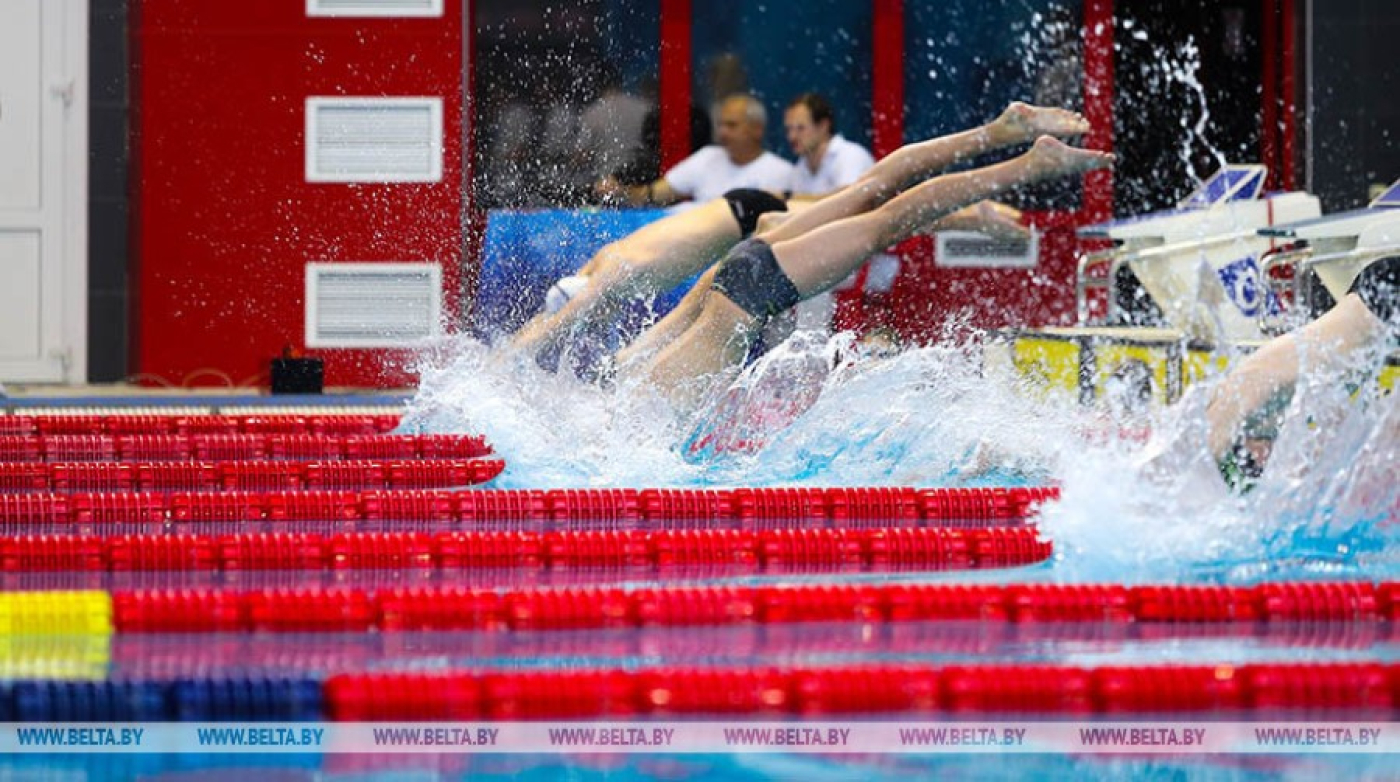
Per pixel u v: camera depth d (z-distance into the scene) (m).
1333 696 10.38
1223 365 21.30
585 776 8.98
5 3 35.44
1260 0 38.06
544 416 23.25
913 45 38.50
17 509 16.95
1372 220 21.89
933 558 14.92
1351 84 35.97
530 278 32.78
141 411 29.05
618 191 37.59
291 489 19.95
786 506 17.47
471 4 37.25
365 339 36.06
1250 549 14.60
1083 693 10.30
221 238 35.88
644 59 37.75
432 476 20.22
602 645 11.63
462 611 12.34
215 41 35.59
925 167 22.91
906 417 21.47
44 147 35.72
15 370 36.00
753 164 36.69
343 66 35.75
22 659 11.09
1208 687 10.35
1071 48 38.34
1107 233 27.80
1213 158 38.44
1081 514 15.55
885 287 35.91
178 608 12.31
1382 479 15.97
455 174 35.97
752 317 21.94
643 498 17.36
